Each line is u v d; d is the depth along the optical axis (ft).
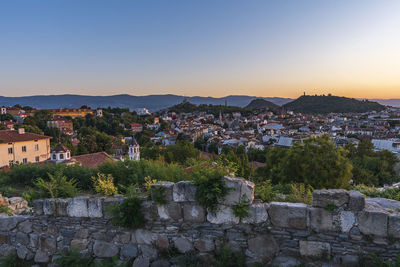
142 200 17.07
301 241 14.61
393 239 13.38
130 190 17.58
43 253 18.63
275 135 366.43
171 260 16.16
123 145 288.92
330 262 14.20
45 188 19.65
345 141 284.41
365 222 13.76
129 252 17.08
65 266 16.94
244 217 15.29
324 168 53.62
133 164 34.27
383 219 13.52
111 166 36.04
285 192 35.01
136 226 16.89
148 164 33.88
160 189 16.51
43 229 18.69
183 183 16.25
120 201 17.25
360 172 98.89
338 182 52.39
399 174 124.57
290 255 14.79
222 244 15.55
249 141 303.48
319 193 14.46
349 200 14.02
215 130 522.88
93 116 531.91
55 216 18.40
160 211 16.63
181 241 16.34
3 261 18.63
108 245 17.43
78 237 17.95
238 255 15.29
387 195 27.84
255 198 17.26
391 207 17.87
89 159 96.53
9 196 37.91
